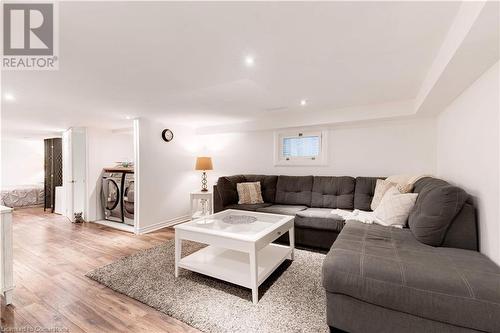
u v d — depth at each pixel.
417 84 2.37
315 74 2.09
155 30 1.36
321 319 1.68
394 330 1.31
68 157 4.88
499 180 1.41
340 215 2.84
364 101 3.01
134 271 2.44
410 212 2.19
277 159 4.26
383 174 3.40
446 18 1.29
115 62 1.79
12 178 6.84
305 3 1.14
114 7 1.15
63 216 5.18
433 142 3.08
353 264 1.44
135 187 3.86
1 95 2.53
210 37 1.46
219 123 4.54
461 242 1.68
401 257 1.49
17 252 3.02
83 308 1.83
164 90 2.48
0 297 1.98
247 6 1.16
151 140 4.05
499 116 1.41
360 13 1.24
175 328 1.61
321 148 3.88
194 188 4.95
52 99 2.73
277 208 3.37
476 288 1.15
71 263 2.66
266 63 1.85
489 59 1.42
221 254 2.53
